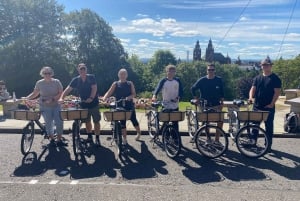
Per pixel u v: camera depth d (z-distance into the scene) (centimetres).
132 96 778
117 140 718
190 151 752
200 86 760
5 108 1120
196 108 771
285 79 6047
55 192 524
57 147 766
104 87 5538
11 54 5022
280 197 514
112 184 560
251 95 753
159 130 779
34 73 5031
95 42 5716
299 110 920
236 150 759
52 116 754
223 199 505
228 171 629
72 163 664
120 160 686
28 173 608
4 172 611
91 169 633
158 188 545
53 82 742
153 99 771
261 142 773
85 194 518
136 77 5959
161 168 641
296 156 722
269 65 725
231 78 6319
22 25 5088
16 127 923
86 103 761
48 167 641
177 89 767
